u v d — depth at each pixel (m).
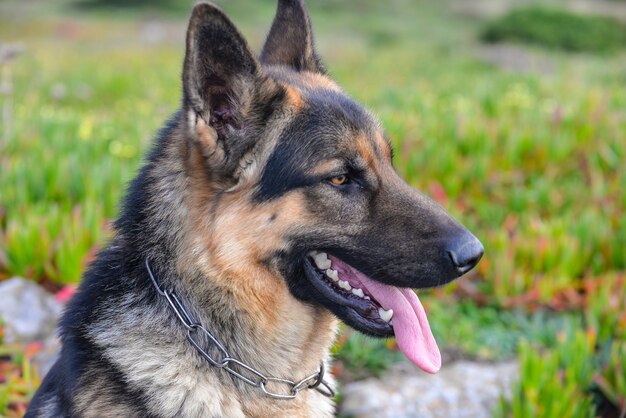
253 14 8.33
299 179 0.89
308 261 0.92
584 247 1.58
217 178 0.88
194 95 0.86
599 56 5.44
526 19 6.08
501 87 3.11
